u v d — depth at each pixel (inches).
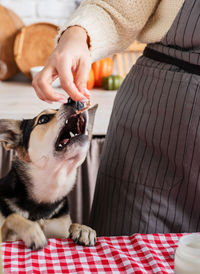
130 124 50.4
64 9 110.7
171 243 37.9
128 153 51.0
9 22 108.2
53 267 33.4
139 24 48.9
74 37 43.4
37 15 110.4
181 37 45.0
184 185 47.6
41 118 49.5
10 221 42.0
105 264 33.9
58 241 38.2
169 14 46.4
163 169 48.6
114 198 52.5
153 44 49.6
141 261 34.7
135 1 47.1
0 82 106.1
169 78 46.3
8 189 47.2
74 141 46.6
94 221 56.3
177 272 29.1
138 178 50.1
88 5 48.5
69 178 48.9
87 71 40.6
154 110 47.7
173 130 46.2
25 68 107.4
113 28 48.3
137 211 50.2
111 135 54.2
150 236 38.9
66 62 38.9
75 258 34.9
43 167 46.8
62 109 46.6
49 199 47.8
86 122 46.8
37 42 108.0
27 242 36.6
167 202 48.8
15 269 32.7
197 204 47.7
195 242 30.0
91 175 80.5
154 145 48.4
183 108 45.1
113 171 52.7
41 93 39.2
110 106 85.6
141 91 49.8
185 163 46.4
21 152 49.1
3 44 108.0
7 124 49.9
